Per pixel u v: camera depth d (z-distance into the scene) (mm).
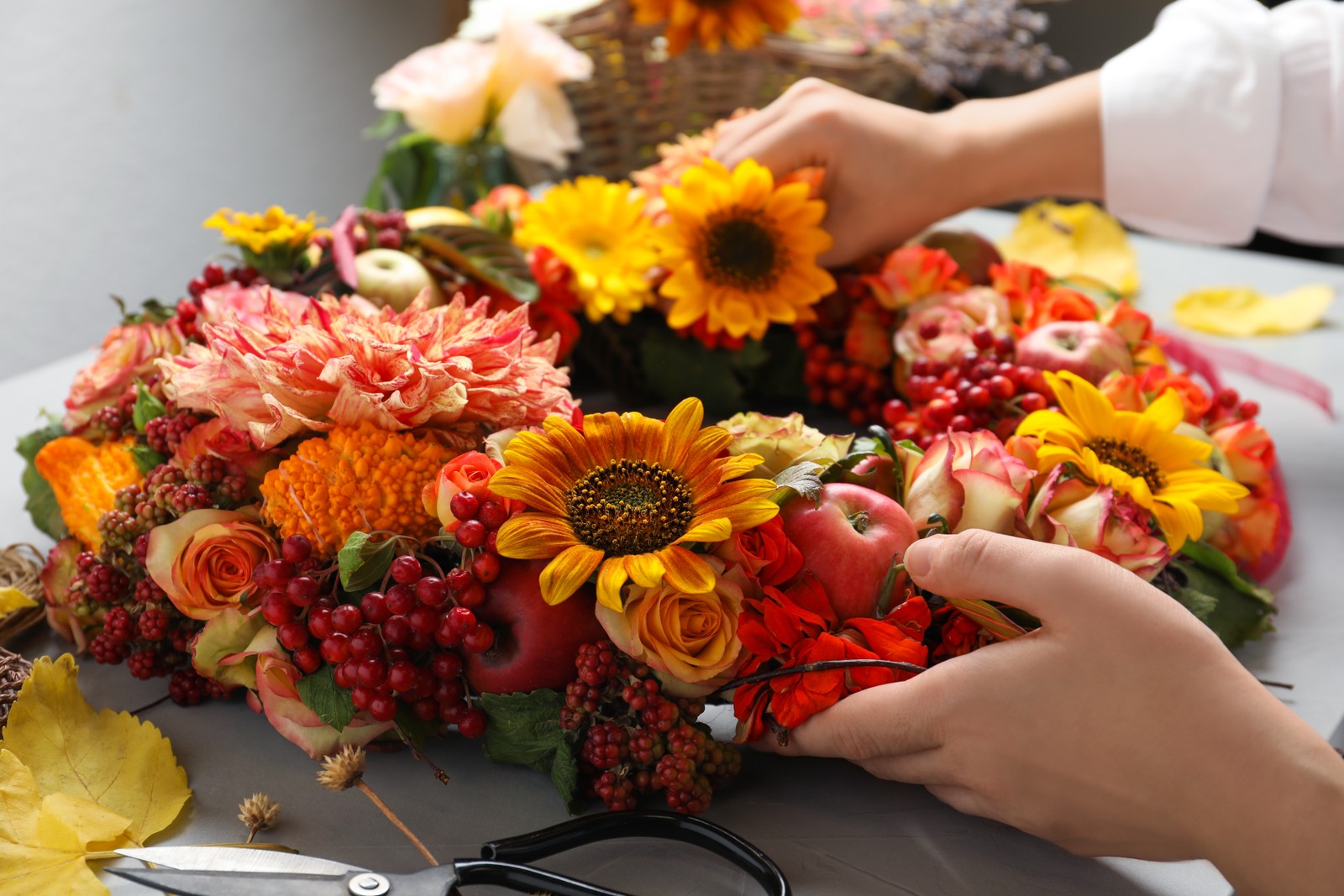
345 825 919
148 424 998
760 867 886
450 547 927
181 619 974
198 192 2355
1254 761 862
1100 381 1104
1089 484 969
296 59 2461
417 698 926
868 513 932
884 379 1219
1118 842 891
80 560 984
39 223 2139
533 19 1587
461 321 974
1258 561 1097
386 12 2594
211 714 984
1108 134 1278
